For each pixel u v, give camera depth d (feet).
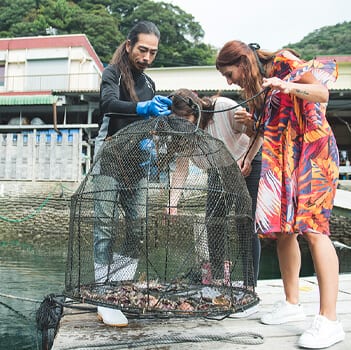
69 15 101.04
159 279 7.75
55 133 42.96
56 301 9.59
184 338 6.79
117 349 6.45
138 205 7.30
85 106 49.62
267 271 24.47
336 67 6.67
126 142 7.16
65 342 6.72
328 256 6.61
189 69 51.75
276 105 7.02
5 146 43.34
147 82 8.71
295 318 7.75
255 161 8.80
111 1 126.00
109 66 8.24
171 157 7.28
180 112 7.62
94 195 7.40
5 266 23.82
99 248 7.45
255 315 8.35
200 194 7.72
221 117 8.52
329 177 6.65
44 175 42.60
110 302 6.15
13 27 96.22
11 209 40.70
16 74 57.00
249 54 7.11
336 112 46.06
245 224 7.52
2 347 11.16
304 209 6.53
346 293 10.17
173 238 7.56
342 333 6.57
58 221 38.91
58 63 56.24
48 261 25.84
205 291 7.43
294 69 6.69
